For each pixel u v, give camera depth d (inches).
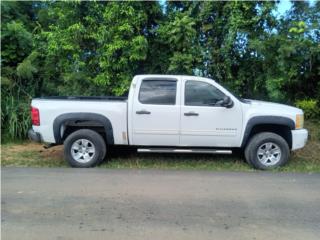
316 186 263.1
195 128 314.5
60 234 181.9
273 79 427.2
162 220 198.7
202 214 207.5
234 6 428.5
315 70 442.0
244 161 337.4
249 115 312.8
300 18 457.4
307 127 433.4
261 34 438.6
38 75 488.7
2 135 431.2
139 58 431.5
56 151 381.7
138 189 252.8
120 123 317.1
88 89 455.5
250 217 203.5
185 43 435.8
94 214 207.6
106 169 310.5
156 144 319.9
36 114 319.0
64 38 446.6
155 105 314.3
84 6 445.7
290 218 202.4
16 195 241.0
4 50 484.7
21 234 182.4
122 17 434.6
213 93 316.8
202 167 319.3
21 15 531.8
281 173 300.4
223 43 450.0
